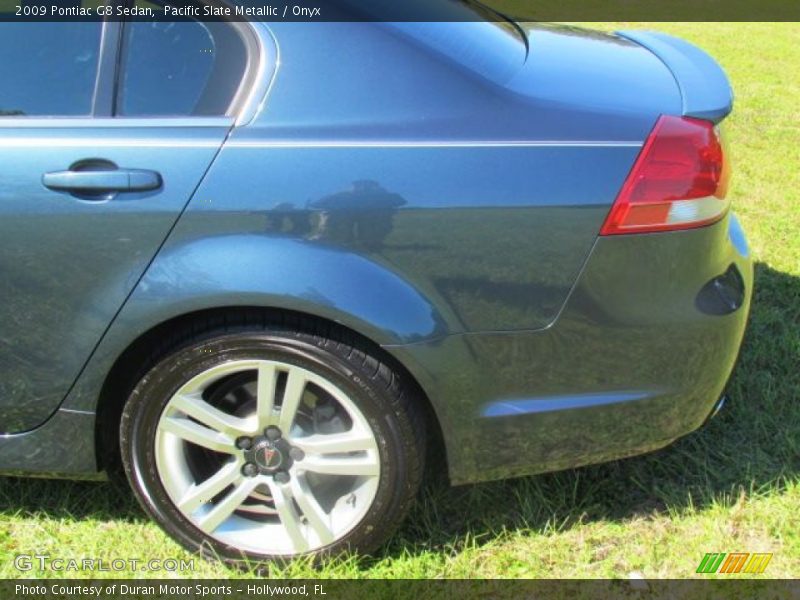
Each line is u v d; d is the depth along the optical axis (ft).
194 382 7.20
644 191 6.70
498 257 6.72
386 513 7.47
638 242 6.77
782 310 11.87
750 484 8.70
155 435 7.39
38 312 6.99
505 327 6.89
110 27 6.92
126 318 6.88
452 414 7.14
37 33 7.01
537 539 8.18
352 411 7.16
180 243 6.70
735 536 8.16
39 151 6.74
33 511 8.52
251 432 7.38
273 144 6.62
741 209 15.39
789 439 9.24
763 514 8.36
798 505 8.46
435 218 6.63
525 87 7.08
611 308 6.89
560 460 7.50
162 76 6.89
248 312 6.99
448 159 6.64
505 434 7.26
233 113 6.75
